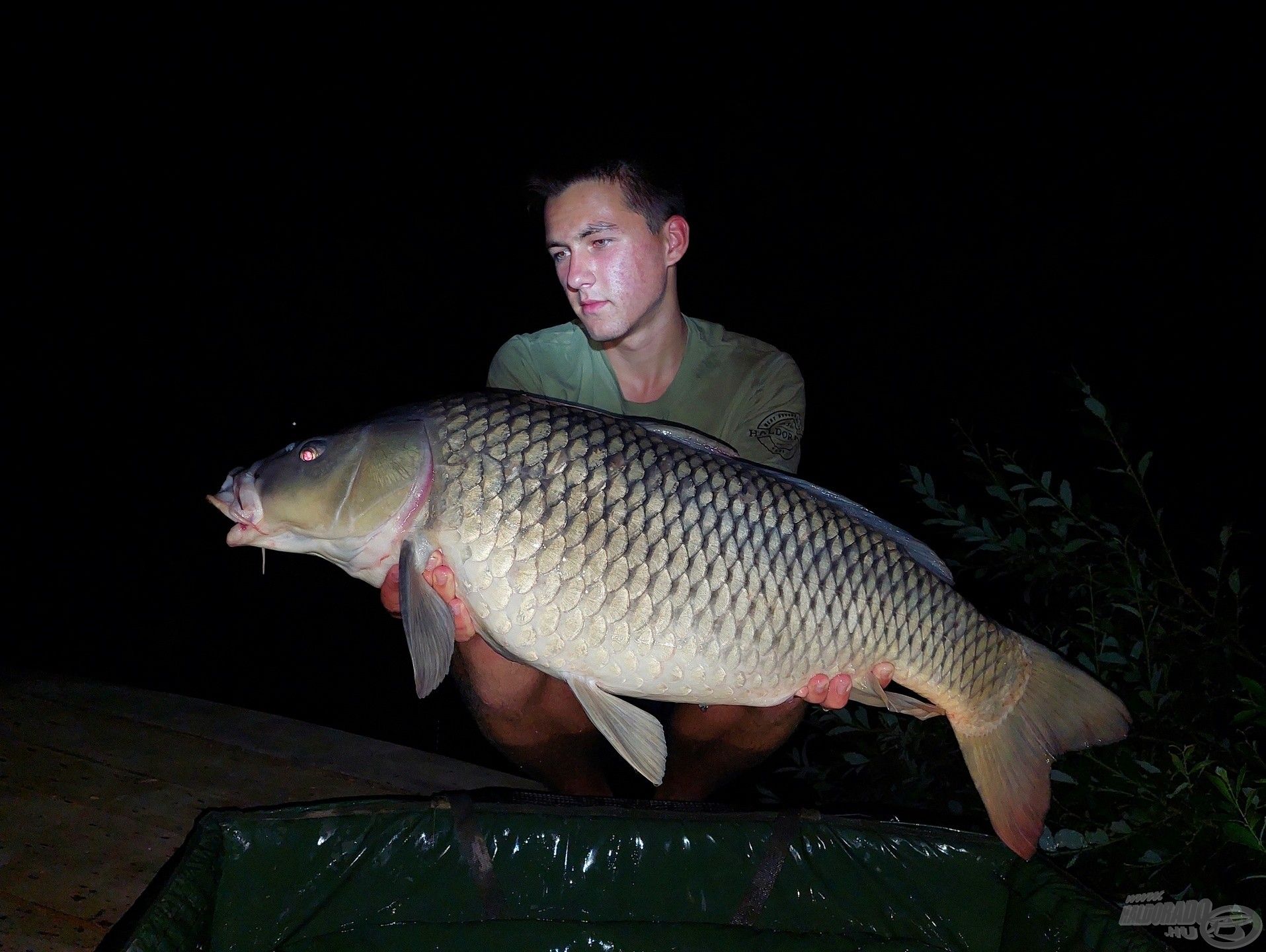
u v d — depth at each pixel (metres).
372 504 1.08
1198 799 1.27
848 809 1.28
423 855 1.12
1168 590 1.74
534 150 1.28
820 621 1.12
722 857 1.16
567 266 1.25
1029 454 4.47
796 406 1.42
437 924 1.13
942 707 1.20
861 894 1.15
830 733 1.64
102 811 1.33
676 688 1.10
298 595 3.22
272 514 1.10
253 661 2.81
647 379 1.39
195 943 0.95
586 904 1.14
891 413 5.08
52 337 6.04
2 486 4.02
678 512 1.08
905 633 1.15
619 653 1.08
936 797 1.60
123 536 3.62
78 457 4.37
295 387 5.47
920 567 1.16
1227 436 4.39
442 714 2.54
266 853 1.07
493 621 1.08
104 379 5.44
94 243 7.70
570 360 1.42
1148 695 1.45
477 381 5.67
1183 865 1.27
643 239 1.24
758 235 7.86
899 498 3.76
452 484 1.07
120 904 1.15
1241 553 3.00
